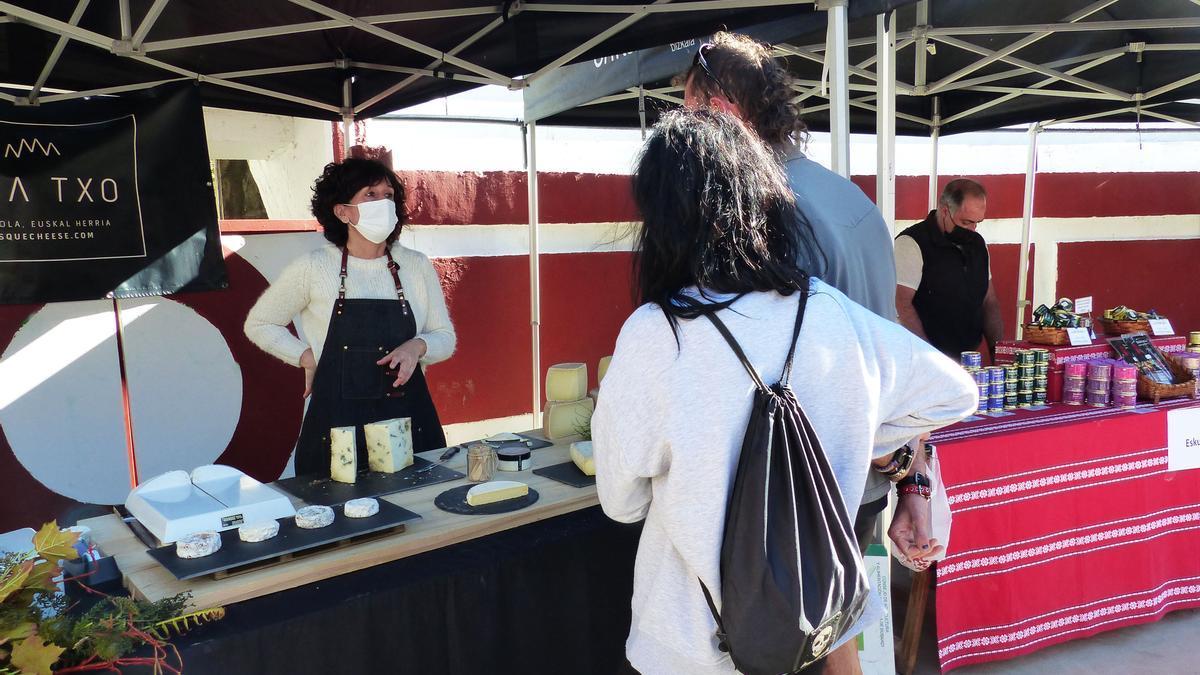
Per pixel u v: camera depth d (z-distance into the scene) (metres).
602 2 2.76
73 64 2.95
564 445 2.50
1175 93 4.32
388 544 1.63
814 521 1.02
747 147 1.17
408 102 3.69
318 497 1.94
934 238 3.89
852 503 1.10
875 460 1.41
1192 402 2.99
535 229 4.63
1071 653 2.82
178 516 1.64
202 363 3.77
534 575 1.76
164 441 3.68
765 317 1.08
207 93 3.49
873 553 2.30
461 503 1.89
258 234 3.93
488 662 1.70
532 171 4.56
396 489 2.00
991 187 5.98
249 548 1.52
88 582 1.52
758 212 1.13
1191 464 2.91
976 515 2.57
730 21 2.66
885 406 1.16
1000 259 6.00
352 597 1.49
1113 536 2.81
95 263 3.21
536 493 1.96
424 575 1.59
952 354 3.94
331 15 2.61
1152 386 2.98
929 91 4.33
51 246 3.12
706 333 1.07
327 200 2.63
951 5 3.28
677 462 1.06
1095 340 3.25
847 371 1.09
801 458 1.03
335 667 1.46
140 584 1.45
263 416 3.97
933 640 2.95
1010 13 3.35
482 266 4.93
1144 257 6.19
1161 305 6.28
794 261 1.16
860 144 5.79
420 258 2.88
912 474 1.53
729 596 1.03
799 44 3.72
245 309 3.88
